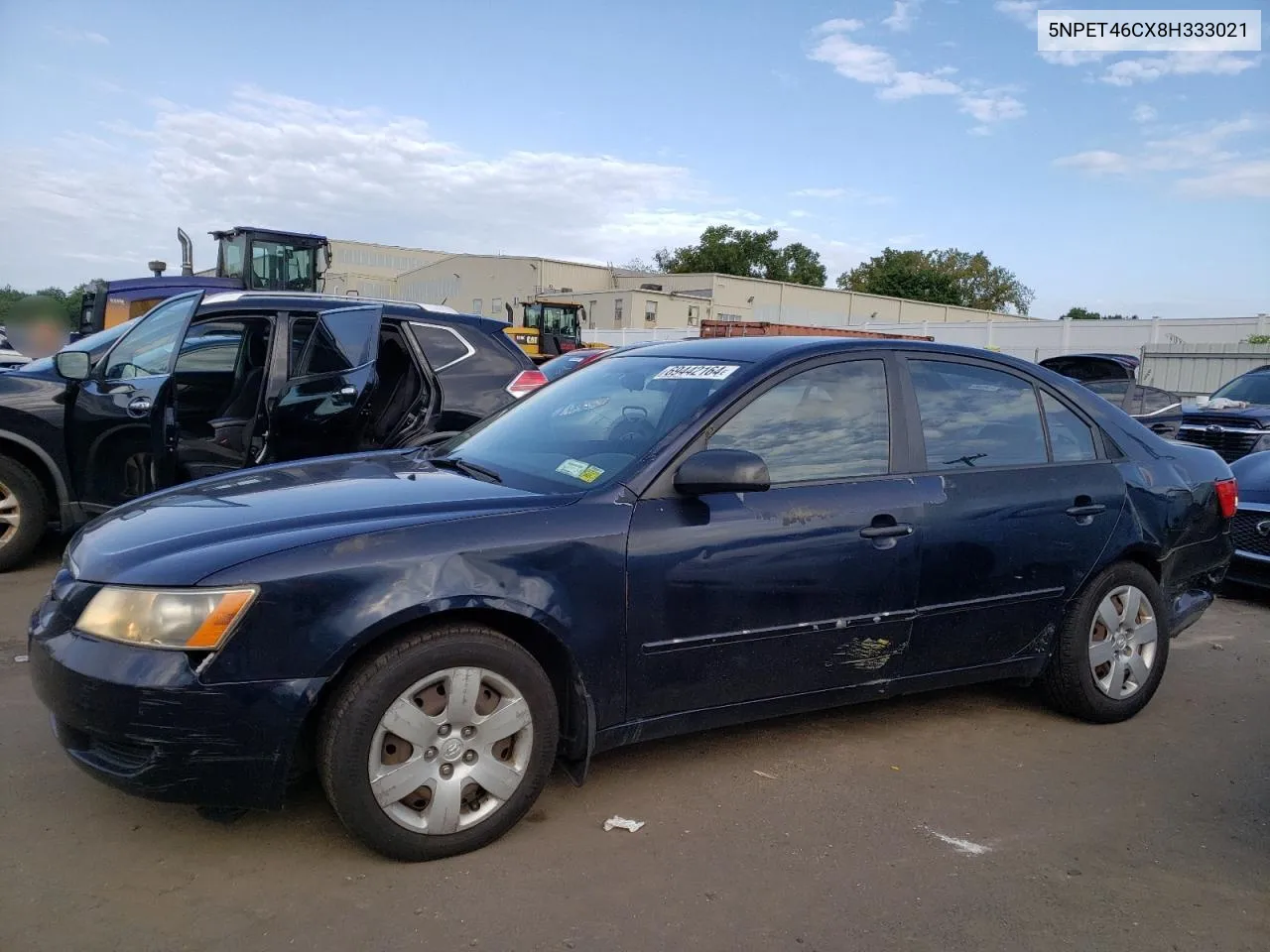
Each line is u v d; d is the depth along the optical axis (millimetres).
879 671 3770
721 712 3477
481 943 2596
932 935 2721
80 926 2607
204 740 2703
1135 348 27375
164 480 5637
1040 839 3307
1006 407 4207
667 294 53125
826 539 3531
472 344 7102
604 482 3326
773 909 2811
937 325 31812
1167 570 4516
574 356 10805
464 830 3004
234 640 2703
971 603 3900
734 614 3381
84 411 5961
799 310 60125
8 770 3502
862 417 3809
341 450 6188
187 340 6660
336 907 2730
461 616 3029
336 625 2775
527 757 3096
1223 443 9305
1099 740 4219
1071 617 4219
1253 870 3152
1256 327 25016
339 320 6297
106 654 2721
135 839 3064
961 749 4055
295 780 2951
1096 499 4234
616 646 3191
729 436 3500
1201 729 4406
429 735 2928
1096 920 2830
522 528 3070
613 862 3033
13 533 6133
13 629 5102
